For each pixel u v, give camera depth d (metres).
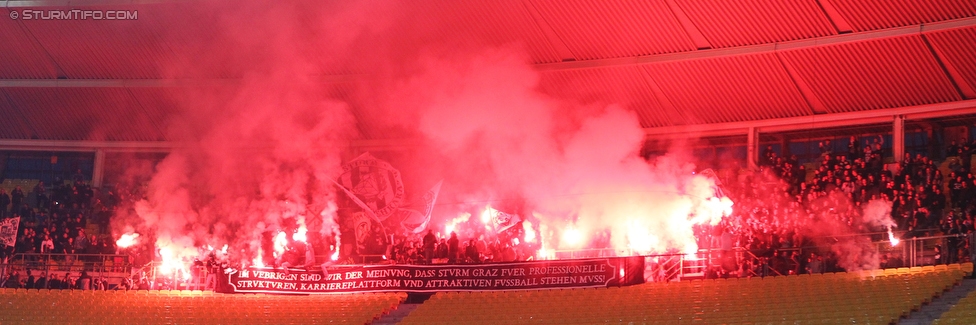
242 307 33.00
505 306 30.86
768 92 36.81
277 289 33.00
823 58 34.78
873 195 32.44
